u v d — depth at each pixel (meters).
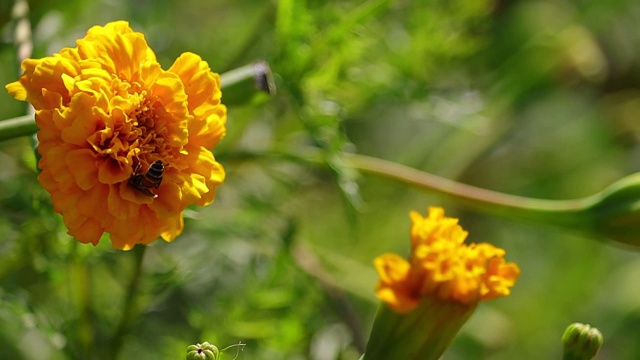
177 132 0.61
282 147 0.77
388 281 0.63
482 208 0.72
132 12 0.79
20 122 0.62
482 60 0.86
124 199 0.60
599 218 0.70
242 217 0.77
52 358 0.76
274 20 0.76
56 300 0.75
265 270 0.77
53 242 0.71
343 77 0.75
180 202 0.61
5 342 0.76
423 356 0.63
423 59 0.78
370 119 0.86
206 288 0.78
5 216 0.72
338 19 0.74
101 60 0.60
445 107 0.79
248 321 0.74
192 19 0.84
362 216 0.84
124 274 0.73
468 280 0.63
